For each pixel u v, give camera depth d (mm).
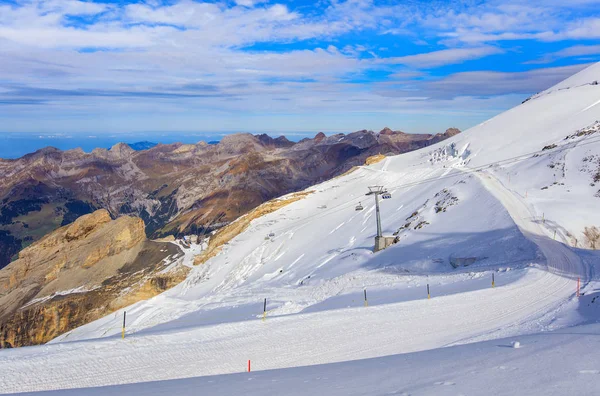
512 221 61438
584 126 115375
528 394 8078
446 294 37875
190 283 107188
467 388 9094
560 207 69000
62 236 141000
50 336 104750
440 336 24969
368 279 56875
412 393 9180
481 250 55938
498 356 12258
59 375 19641
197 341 24828
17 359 21141
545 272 41750
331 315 30078
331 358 21844
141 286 109312
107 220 142125
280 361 21672
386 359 15625
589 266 43875
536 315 28359
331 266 75312
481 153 128875
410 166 149875
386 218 95938
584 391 7867
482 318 28438
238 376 14859
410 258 62844
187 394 11750
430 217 77875
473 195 79938
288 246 106062
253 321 28828
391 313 30344
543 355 11383
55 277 126562
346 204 125438
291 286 70062
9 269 137250
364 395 9586
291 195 147250
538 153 104688
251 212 138250
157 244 136250
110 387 14250
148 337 24984
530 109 150875
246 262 104312
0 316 118000
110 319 87812
